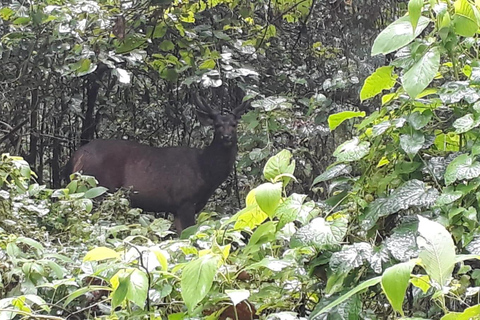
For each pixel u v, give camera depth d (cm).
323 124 571
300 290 207
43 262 230
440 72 250
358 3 633
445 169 205
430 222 131
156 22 564
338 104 611
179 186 704
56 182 787
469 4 199
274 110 536
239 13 636
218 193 806
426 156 224
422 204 191
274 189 185
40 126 782
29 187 379
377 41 200
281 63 681
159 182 700
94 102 748
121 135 771
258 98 652
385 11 656
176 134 820
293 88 665
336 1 660
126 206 500
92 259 179
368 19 636
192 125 785
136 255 196
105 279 187
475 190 198
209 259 160
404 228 188
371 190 212
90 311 235
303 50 689
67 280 195
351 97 609
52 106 735
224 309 177
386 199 198
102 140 704
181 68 557
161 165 705
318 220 186
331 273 189
